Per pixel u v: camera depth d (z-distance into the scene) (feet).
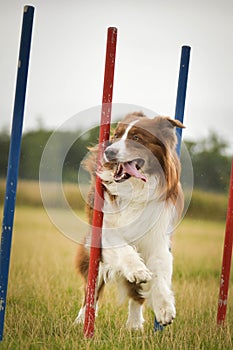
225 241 25.66
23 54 22.41
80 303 29.07
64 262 42.47
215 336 24.35
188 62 26.58
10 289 31.45
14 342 22.26
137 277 22.90
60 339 22.74
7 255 22.41
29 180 76.59
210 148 83.66
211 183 81.10
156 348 22.45
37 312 26.73
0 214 59.16
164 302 23.70
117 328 25.09
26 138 81.25
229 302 32.01
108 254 23.75
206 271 42.14
